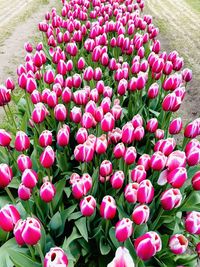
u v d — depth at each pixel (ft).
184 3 12.26
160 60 3.28
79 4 6.60
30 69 3.45
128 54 4.40
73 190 1.96
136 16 5.69
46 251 2.06
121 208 2.27
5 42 7.94
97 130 2.72
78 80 3.19
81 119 2.52
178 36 8.37
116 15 6.03
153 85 3.01
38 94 2.88
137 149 3.08
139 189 1.74
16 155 2.77
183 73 3.44
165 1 12.66
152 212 2.31
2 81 5.96
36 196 2.32
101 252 2.06
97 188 2.51
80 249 2.23
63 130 2.24
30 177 1.86
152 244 1.41
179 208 2.35
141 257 1.49
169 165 1.90
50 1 12.37
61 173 2.74
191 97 5.45
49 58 5.03
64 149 2.73
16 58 6.98
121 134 2.46
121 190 2.60
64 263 1.35
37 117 2.52
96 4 6.35
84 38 5.65
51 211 2.29
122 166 2.53
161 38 8.29
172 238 1.72
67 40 4.58
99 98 3.16
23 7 11.50
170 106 2.62
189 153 2.04
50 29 4.73
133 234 2.08
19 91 5.47
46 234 2.23
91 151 2.16
